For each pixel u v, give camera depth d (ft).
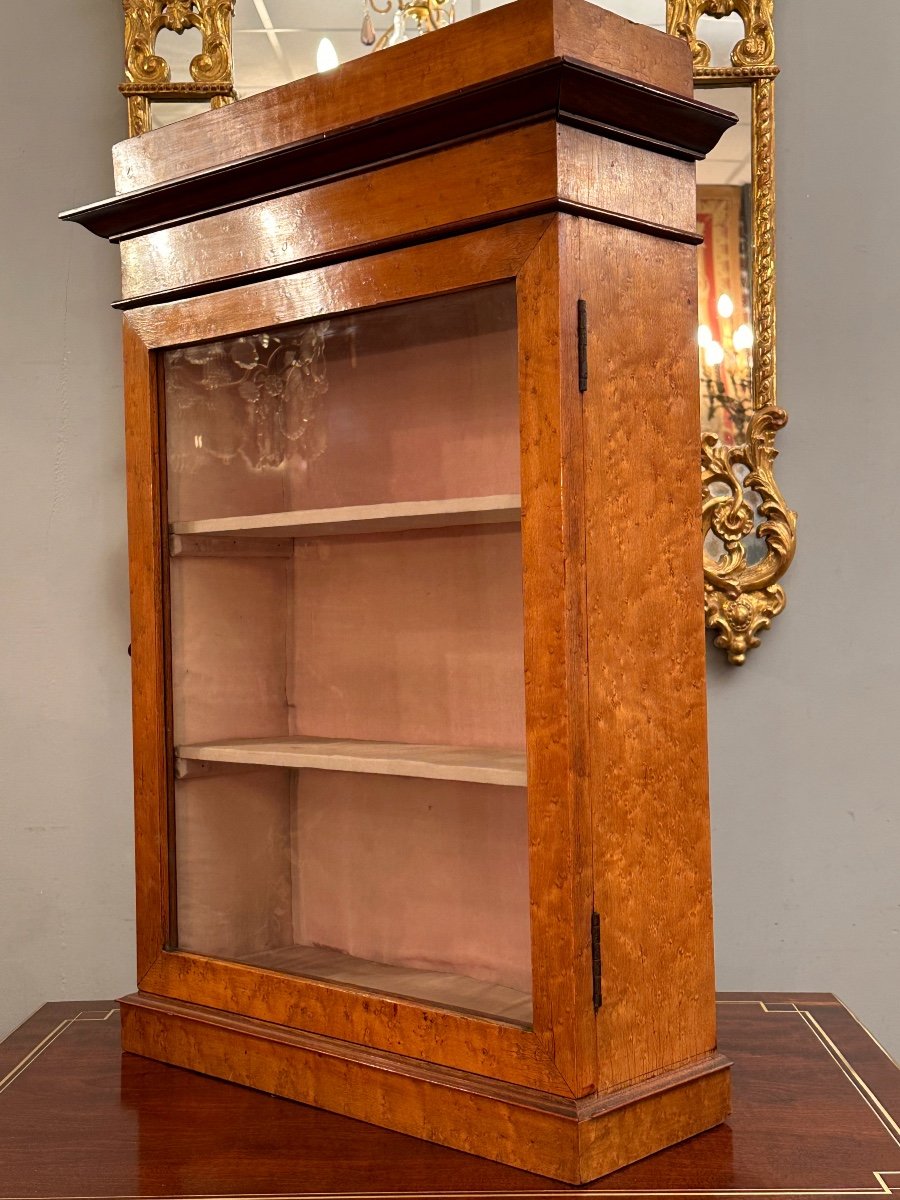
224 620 5.58
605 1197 4.09
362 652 5.12
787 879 7.25
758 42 6.97
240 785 5.54
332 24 7.17
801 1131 4.62
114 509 7.64
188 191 5.32
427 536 4.82
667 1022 4.58
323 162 4.83
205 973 5.52
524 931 4.44
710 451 7.04
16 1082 5.36
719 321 7.04
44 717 7.68
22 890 7.72
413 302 4.74
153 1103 5.08
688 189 4.75
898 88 7.17
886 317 7.18
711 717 7.25
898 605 7.19
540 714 4.32
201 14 7.25
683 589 4.71
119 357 7.63
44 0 7.62
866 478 7.19
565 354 4.23
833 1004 6.24
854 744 7.22
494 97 4.21
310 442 5.22
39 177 7.64
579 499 4.29
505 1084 4.42
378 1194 4.16
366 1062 4.81
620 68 4.43
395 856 4.95
